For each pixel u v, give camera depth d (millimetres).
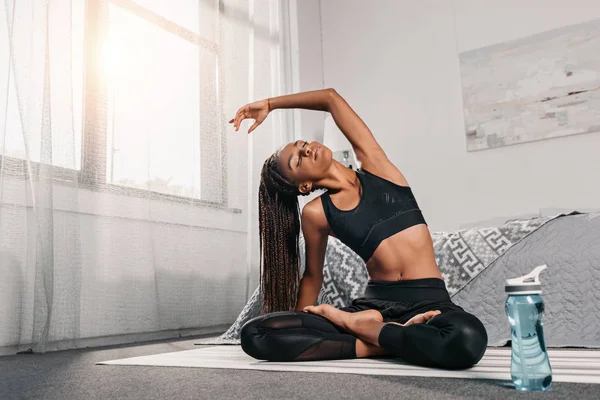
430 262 1615
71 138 2299
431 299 1542
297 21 4375
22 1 2209
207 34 3232
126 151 2627
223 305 3096
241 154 3402
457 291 2141
